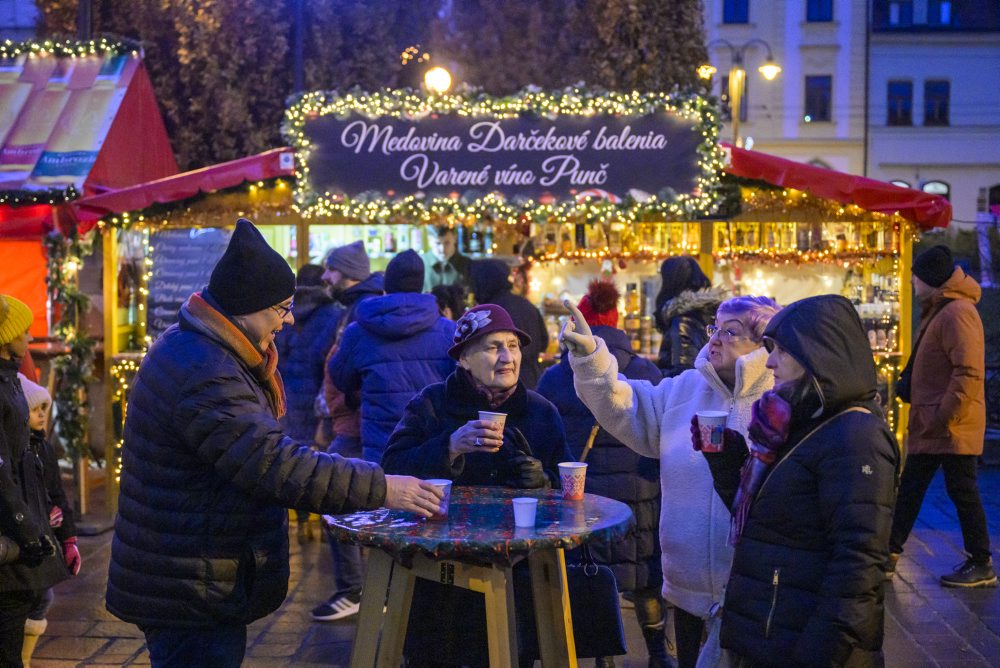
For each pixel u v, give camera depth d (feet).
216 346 10.01
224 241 28.60
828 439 9.30
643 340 31.04
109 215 27.40
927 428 20.66
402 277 18.21
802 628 9.22
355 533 9.61
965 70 136.26
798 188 27.07
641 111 27.07
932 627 18.54
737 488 10.14
